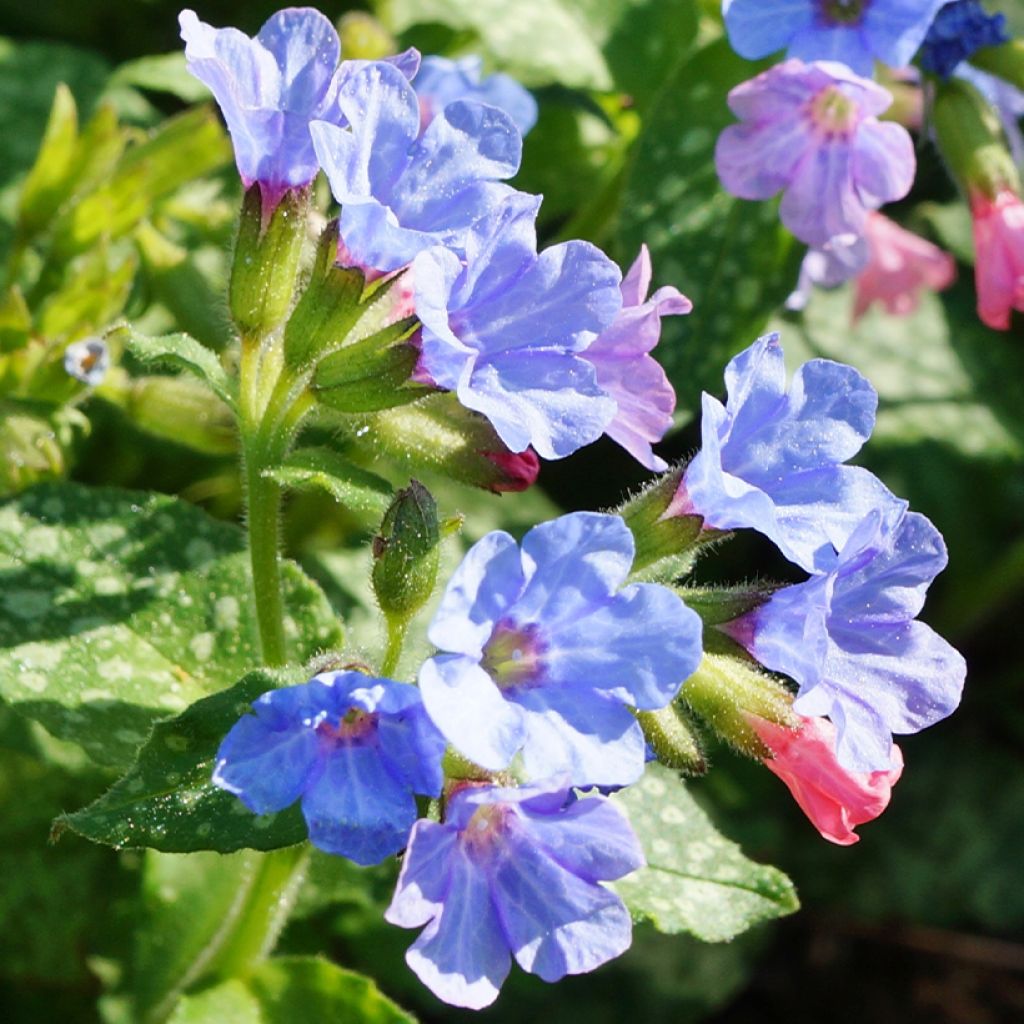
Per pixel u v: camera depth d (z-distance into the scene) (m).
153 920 0.22
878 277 0.26
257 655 0.20
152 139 0.23
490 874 0.16
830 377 0.17
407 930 0.24
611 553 0.16
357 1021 0.20
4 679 0.19
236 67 0.17
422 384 0.17
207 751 0.17
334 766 0.16
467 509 0.25
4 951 0.24
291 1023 0.20
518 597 0.16
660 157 0.24
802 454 0.17
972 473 0.29
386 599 0.17
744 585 0.18
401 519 0.17
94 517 0.20
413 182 0.17
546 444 0.16
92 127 0.23
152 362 0.18
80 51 0.28
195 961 0.21
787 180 0.22
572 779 0.16
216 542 0.20
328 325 0.17
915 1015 0.29
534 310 0.17
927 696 0.17
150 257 0.23
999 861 0.29
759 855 0.27
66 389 0.22
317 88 0.17
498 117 0.17
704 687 0.18
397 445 0.18
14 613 0.20
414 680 0.18
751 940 0.27
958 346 0.30
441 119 0.17
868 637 0.17
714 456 0.16
